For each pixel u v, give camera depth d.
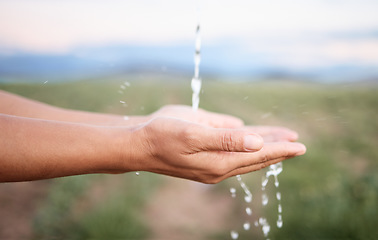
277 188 5.13
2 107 1.63
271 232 3.93
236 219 4.57
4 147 1.11
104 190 5.40
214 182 1.57
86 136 1.26
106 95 20.64
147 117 1.94
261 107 17.80
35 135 1.17
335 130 11.27
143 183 5.54
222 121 2.04
